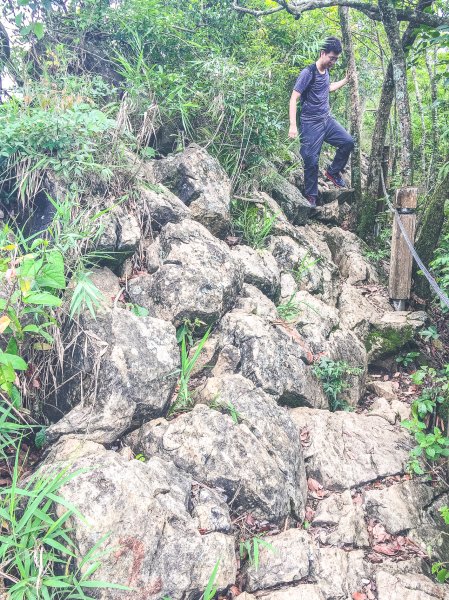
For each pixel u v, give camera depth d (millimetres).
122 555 2369
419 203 6582
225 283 3797
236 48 6121
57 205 3385
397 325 4820
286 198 5598
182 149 4898
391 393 4371
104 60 5348
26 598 2205
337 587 2752
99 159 4000
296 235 5145
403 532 3232
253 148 5305
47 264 2902
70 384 3068
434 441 3607
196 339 3727
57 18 5281
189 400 3336
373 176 6262
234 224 4906
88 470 2512
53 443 2896
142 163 4184
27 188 3717
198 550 2520
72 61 5227
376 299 5344
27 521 2377
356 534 3098
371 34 7754
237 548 2818
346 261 5734
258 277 4285
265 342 3686
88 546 2328
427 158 8164
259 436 3160
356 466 3480
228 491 2912
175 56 5605
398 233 5113
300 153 5945
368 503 3303
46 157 3727
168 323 3334
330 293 5031
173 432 2998
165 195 4242
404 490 3443
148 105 4762
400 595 2785
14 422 3037
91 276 3572
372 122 9602
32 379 3096
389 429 3854
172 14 5727
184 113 4789
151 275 3707
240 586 2699
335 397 4055
